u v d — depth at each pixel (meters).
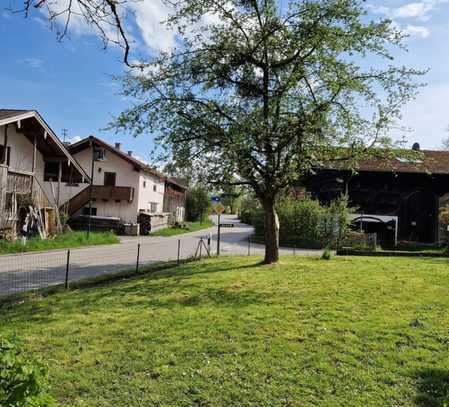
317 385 4.30
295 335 5.80
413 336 5.79
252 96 13.12
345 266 13.19
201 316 6.79
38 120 20.75
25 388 2.39
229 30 12.72
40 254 17.42
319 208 29.36
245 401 4.00
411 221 31.92
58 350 5.27
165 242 27.55
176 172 13.25
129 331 6.01
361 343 5.50
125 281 10.96
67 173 26.58
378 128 12.53
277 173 12.95
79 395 4.11
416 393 4.14
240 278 10.55
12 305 8.05
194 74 12.48
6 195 19.61
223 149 11.73
